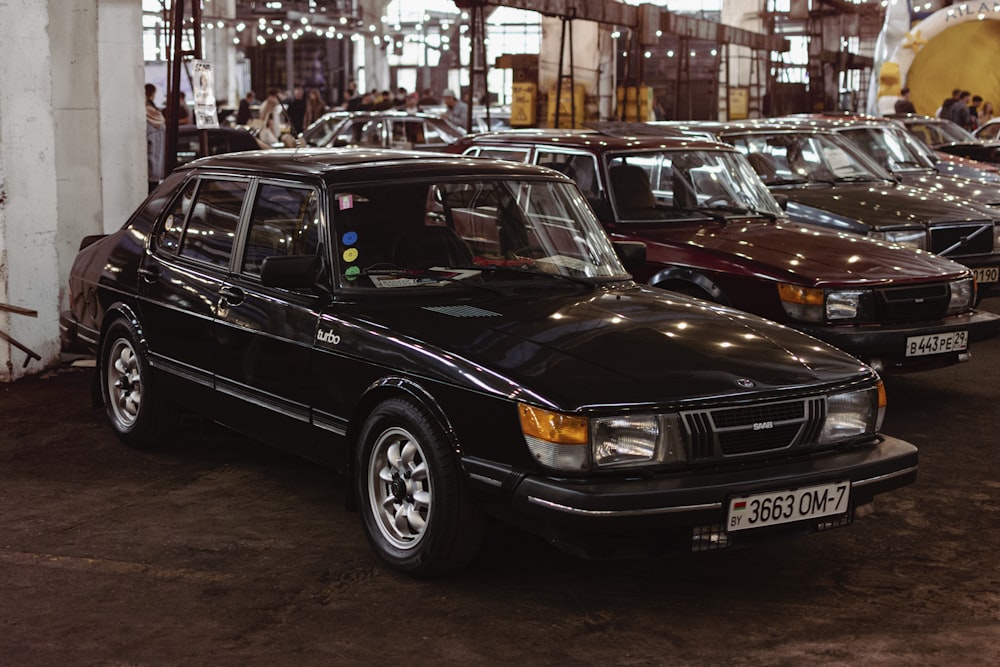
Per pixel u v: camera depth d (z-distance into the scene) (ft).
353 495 14.46
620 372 12.67
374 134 62.34
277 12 122.93
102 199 29.68
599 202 23.82
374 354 13.83
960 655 11.73
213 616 12.59
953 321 21.70
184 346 17.42
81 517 15.96
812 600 13.29
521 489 12.14
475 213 16.03
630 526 11.84
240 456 19.06
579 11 53.11
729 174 25.59
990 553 14.94
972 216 29.96
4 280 23.94
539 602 13.07
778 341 14.25
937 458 19.43
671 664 11.48
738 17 95.30
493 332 13.66
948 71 83.51
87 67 29.07
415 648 11.80
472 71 47.83
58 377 24.93
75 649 11.74
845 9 105.70
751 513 12.37
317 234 15.23
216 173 17.80
